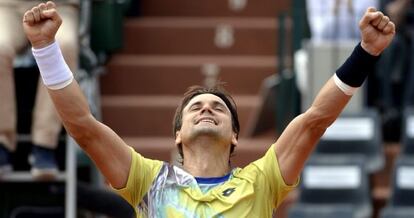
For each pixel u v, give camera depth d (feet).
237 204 35.96
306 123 36.60
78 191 55.06
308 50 64.44
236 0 75.87
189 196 35.99
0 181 53.36
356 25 66.90
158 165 36.78
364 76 36.19
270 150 37.14
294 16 66.64
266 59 73.15
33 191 54.39
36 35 35.78
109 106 69.72
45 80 36.09
